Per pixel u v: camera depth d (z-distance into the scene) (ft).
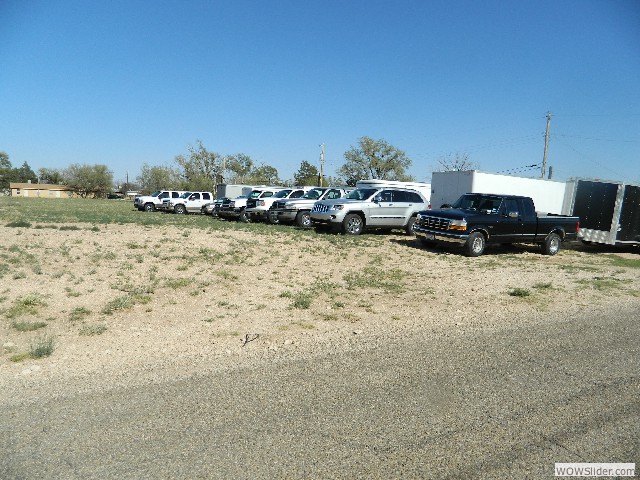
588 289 30.14
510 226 44.93
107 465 9.53
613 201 52.21
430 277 32.50
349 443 10.66
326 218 55.83
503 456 10.28
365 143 210.18
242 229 60.85
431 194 73.10
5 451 9.99
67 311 20.92
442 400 13.03
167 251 39.11
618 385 14.43
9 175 413.80
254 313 21.84
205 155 258.16
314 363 15.65
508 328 20.61
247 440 10.66
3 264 30.48
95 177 317.63
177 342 17.51
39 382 13.65
